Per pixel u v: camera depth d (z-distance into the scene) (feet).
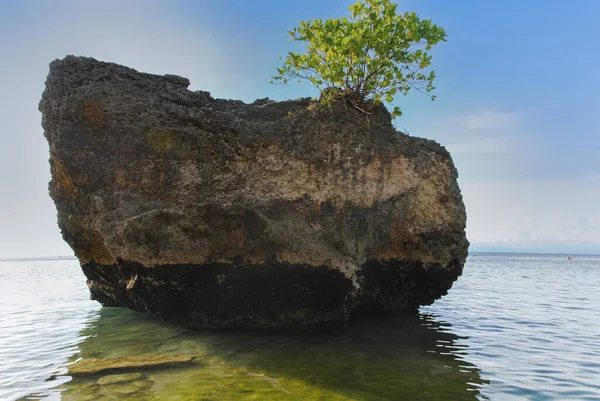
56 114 32.24
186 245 27.81
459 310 46.73
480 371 24.07
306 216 30.91
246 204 30.73
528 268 175.22
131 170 30.99
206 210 27.22
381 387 20.93
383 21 31.27
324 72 31.53
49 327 36.99
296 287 29.66
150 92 32.81
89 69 32.73
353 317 36.91
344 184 31.81
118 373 22.81
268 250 28.25
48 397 19.58
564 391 21.09
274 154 31.73
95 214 31.60
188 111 32.37
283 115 34.04
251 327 30.68
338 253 31.12
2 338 32.68
